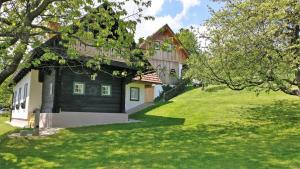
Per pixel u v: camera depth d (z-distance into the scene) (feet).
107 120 72.33
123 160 36.42
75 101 68.39
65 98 67.21
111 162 35.65
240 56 55.67
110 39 34.86
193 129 57.98
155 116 82.12
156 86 124.98
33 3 36.45
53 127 64.85
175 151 40.32
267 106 77.36
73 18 35.65
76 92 68.74
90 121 69.77
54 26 41.73
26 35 34.53
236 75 58.08
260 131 53.31
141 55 38.73
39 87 81.20
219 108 79.41
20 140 50.55
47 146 45.93
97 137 51.42
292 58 49.90
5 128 81.76
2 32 34.83
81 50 55.93
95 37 37.32
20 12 38.96
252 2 56.49
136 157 37.68
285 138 46.85
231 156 36.81
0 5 35.24
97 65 37.68
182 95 117.60
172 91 122.93
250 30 55.21
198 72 62.44
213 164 33.47
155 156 37.86
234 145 43.24
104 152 40.91
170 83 140.87
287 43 53.47
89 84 70.69
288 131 52.11
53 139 50.98
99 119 71.15
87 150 42.39
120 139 49.49
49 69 68.23
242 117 67.31
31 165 35.91
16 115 101.14
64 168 34.04
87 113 69.56
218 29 59.00
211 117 70.23
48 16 38.52
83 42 35.58
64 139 50.60
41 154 40.91
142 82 109.81
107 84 73.51
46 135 54.49
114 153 40.19
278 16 50.70
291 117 63.26
